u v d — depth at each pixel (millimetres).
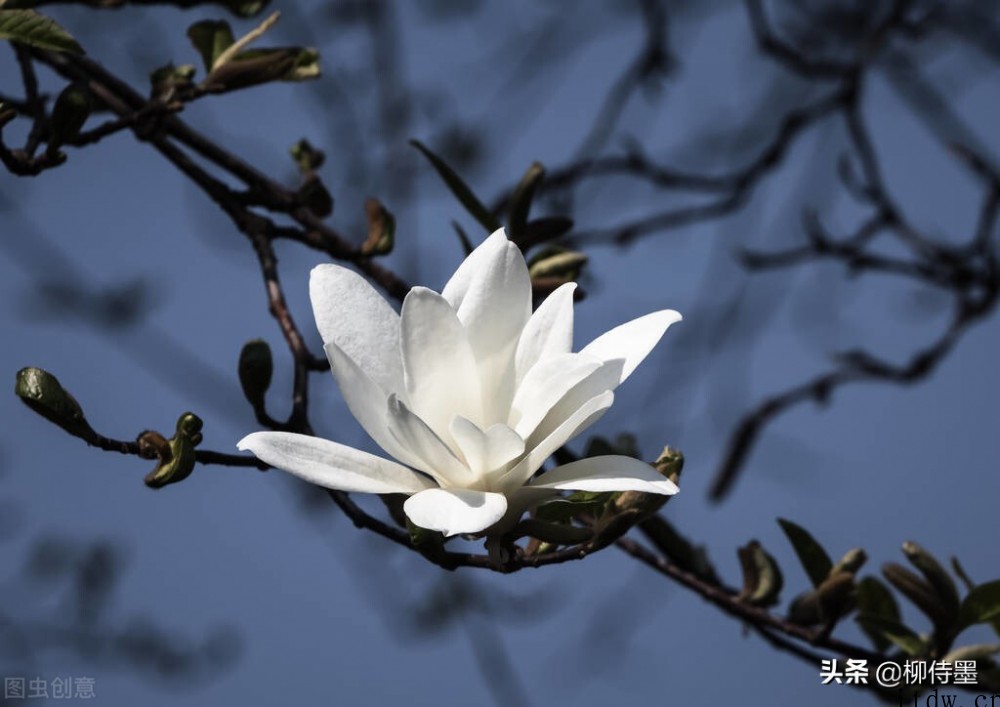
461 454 1410
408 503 1388
